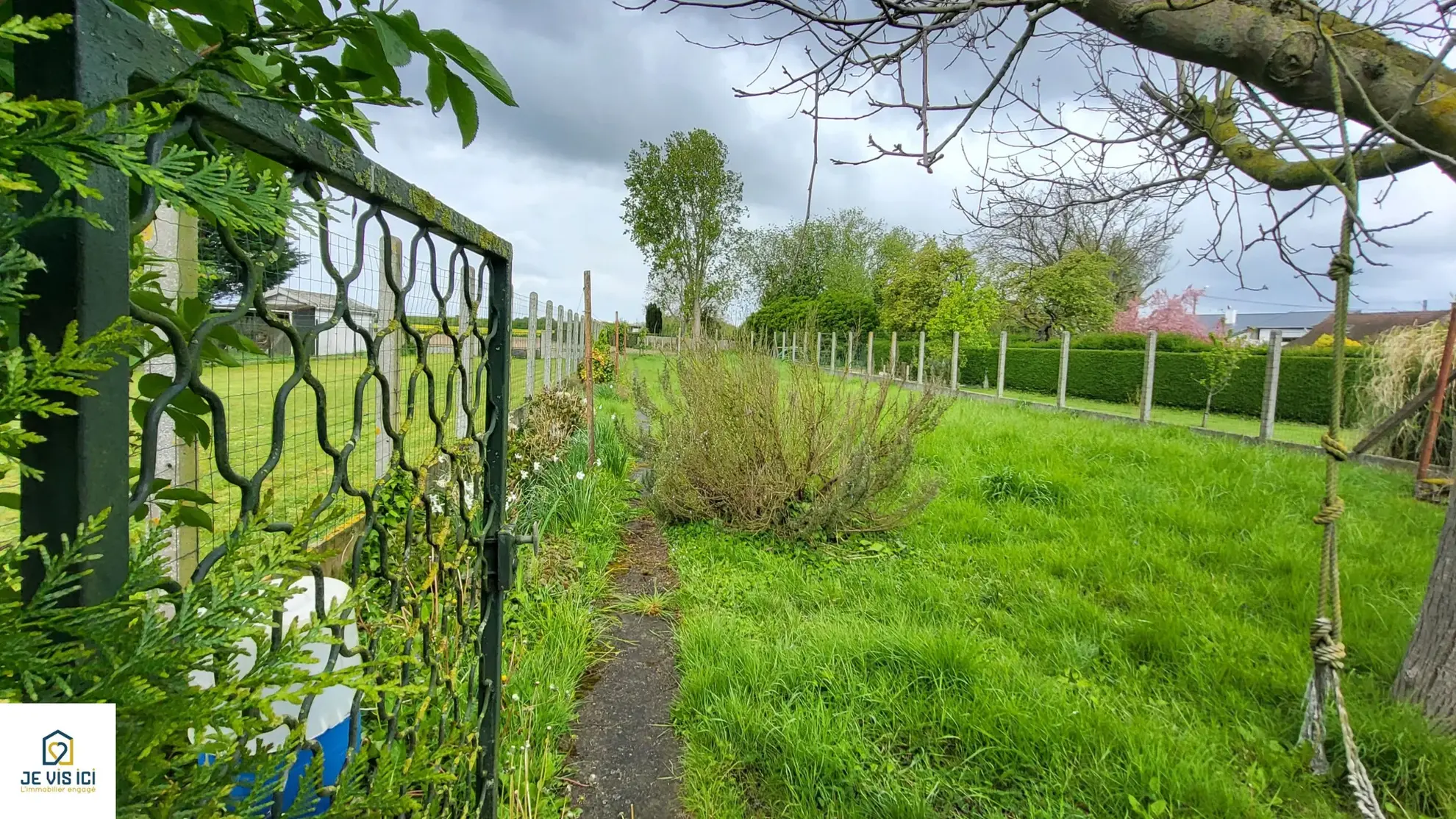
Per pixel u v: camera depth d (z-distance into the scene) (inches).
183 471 63.7
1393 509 181.0
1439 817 74.3
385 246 34.5
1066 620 118.3
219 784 22.2
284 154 24.4
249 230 23.3
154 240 55.1
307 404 116.7
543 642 104.7
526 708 87.0
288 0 29.6
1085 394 538.6
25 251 16.6
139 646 19.0
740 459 175.6
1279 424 387.9
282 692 24.4
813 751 80.2
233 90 21.0
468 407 50.4
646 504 196.9
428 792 43.7
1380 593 126.0
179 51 20.2
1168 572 138.5
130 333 17.6
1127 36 65.1
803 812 74.2
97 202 17.5
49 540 17.7
